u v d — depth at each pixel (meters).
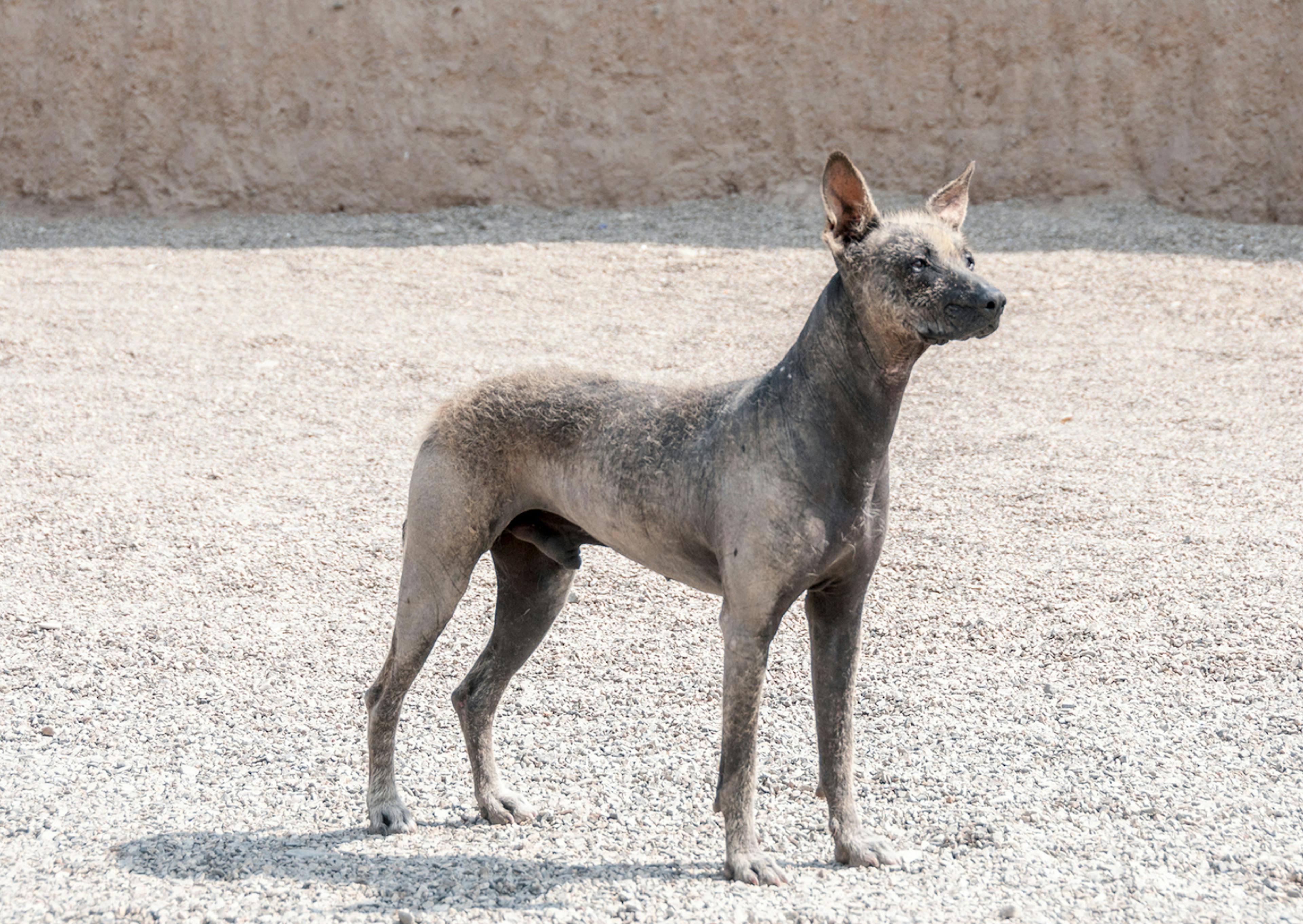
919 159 26.75
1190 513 12.12
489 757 7.06
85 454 14.02
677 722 8.32
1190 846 6.54
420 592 6.57
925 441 14.57
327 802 7.24
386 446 14.41
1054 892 6.04
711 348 17.97
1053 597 10.30
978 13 26.30
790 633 9.81
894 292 5.47
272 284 21.89
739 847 6.10
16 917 5.68
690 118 27.28
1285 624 9.61
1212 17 25.36
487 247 24.17
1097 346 18.11
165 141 27.56
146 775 7.58
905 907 5.82
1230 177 25.41
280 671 9.23
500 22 27.33
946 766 7.61
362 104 27.50
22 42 27.42
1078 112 26.14
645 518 6.14
